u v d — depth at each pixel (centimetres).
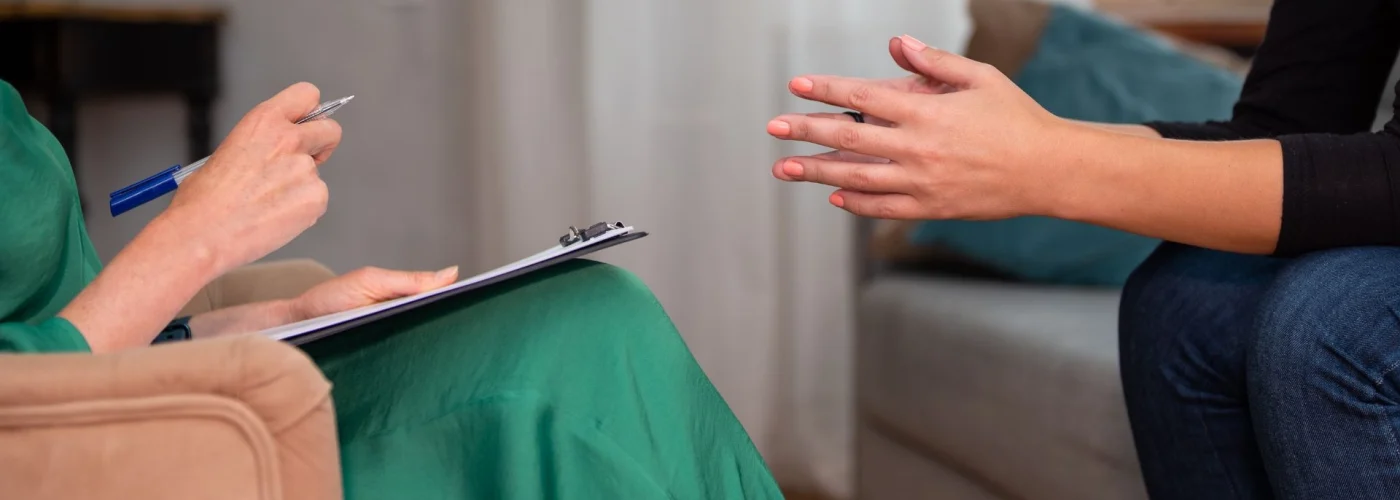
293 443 56
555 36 211
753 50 204
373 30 248
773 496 73
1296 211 76
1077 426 120
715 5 203
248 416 54
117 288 62
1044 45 165
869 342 170
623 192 206
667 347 71
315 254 251
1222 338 82
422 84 248
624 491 66
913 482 161
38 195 71
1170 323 87
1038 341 130
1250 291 82
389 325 74
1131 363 91
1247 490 82
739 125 206
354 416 70
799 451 213
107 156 266
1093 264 155
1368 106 99
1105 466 116
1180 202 77
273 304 83
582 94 211
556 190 214
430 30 246
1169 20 225
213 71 253
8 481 53
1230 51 230
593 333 70
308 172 70
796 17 207
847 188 81
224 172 68
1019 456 132
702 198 208
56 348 58
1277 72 101
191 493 55
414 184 250
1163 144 78
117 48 241
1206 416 83
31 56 239
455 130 248
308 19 252
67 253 78
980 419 139
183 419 54
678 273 210
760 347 210
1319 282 73
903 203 80
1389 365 69
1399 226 76
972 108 77
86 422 53
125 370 53
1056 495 125
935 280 167
